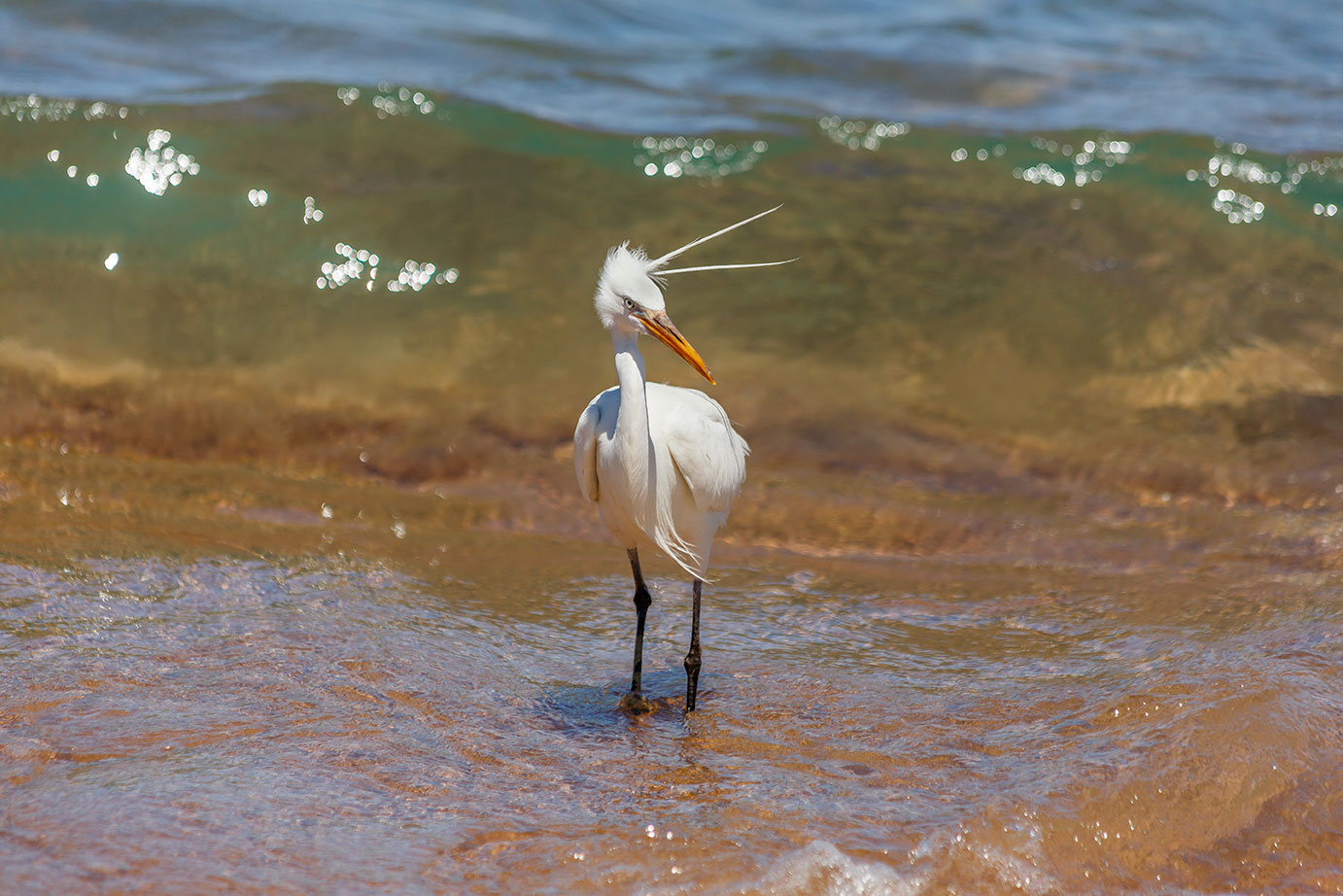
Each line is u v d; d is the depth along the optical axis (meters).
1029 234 15.42
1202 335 14.12
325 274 14.27
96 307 13.60
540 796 6.29
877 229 15.45
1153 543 10.88
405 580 9.52
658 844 5.77
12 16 19.25
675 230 15.23
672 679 8.05
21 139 15.16
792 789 6.42
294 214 14.82
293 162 15.59
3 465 11.16
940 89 20.22
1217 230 15.43
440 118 16.59
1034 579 10.11
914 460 12.62
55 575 8.91
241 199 14.91
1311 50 23.16
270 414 12.73
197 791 6.05
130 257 14.15
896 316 14.30
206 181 15.08
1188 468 12.39
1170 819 6.15
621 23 23.25
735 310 14.30
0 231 14.15
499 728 7.12
